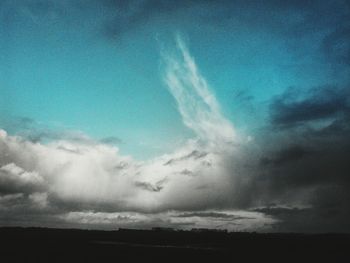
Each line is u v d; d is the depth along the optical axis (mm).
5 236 46188
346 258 32000
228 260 30109
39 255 29797
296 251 36156
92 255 30766
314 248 39625
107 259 29172
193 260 29828
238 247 40406
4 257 28406
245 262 29297
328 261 30516
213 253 34000
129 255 31641
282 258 31484
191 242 48094
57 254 30656
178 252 34062
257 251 36125
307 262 29656
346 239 47344
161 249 36344
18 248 33500
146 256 31234
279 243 45594
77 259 28750
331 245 43438
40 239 44094
